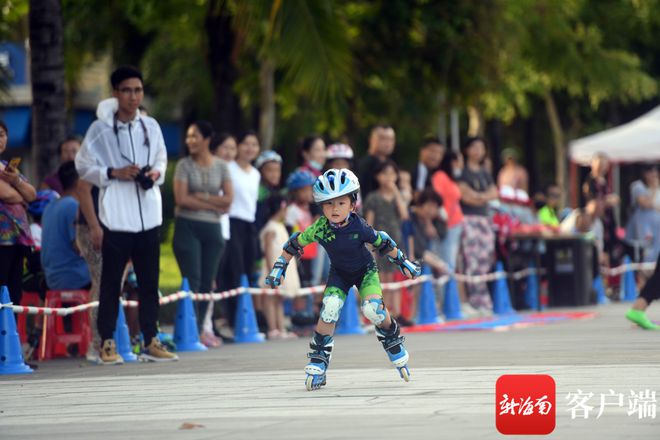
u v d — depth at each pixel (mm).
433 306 33969
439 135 68375
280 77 54094
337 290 17016
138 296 23094
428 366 19578
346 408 14430
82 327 25031
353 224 17047
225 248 29172
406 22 50000
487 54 50781
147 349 22844
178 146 82062
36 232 26375
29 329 27828
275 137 68625
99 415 14648
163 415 14391
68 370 21594
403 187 35031
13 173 22312
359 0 50031
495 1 50344
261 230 30469
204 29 44750
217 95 42062
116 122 22703
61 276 24797
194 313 26406
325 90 32438
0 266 22516
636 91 72312
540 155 92875
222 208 27000
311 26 32094
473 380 17125
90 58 57375
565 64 65625
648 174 48938
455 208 35969
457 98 52406
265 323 30016
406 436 12078
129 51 58438
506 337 26719
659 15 75188
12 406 15930
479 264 37469
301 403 15109
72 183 25125
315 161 32344
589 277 42688
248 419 13750
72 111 59344
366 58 51031
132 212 22516
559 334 27219
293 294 30266
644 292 28656
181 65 60188
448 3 49750
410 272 17391
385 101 55500
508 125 86000
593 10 74250
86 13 47219
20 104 69062
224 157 29047
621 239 49375
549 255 42406
